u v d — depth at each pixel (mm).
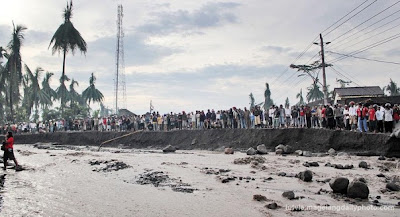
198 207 8562
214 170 14648
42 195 10148
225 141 27000
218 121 29344
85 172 14828
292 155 20688
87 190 10875
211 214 7914
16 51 44781
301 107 25609
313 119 26266
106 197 9852
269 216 7648
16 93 47188
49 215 7988
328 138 21609
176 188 11023
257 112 26766
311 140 22469
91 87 78562
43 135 38406
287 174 13086
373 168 14461
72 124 41750
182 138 29891
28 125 43594
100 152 25703
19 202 9242
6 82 48156
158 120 33125
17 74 45500
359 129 20797
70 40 45844
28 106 60156
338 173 13320
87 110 63188
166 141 30734
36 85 55875
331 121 22391
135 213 8117
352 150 20281
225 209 8320
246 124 27500
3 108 56688
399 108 20141
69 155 22234
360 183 9422
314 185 11164
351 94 37781
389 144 18766
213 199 9391
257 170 14602
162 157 20719
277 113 26016
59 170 15438
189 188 10969
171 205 8805
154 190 10789
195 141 28750
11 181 12492
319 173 13414
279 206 8531
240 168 15320
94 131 36312
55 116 57844
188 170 14727
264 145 22797
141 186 11539
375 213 7832
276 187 10930
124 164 16250
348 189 9508
